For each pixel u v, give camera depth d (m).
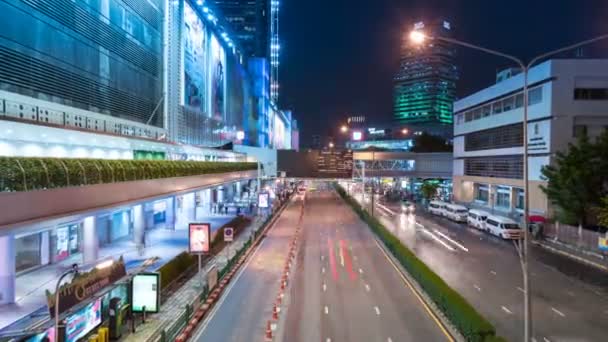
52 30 30.66
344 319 21.42
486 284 28.00
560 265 33.41
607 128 40.59
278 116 179.75
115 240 39.59
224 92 84.06
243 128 106.56
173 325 18.17
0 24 25.55
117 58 40.84
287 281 28.53
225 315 22.03
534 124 52.22
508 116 58.59
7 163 17.64
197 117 65.50
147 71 48.00
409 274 29.77
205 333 19.58
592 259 34.47
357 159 83.62
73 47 33.31
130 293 20.23
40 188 19.20
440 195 87.81
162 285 24.48
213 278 25.84
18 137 24.19
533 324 20.97
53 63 30.66
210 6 72.69
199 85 66.38
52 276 26.56
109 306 18.31
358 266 32.91
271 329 19.98
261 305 23.64
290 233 48.91
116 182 26.23
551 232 42.44
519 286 27.56
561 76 48.78
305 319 21.44
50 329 14.34
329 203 87.81
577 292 26.33
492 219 48.38
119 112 41.12
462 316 18.77
